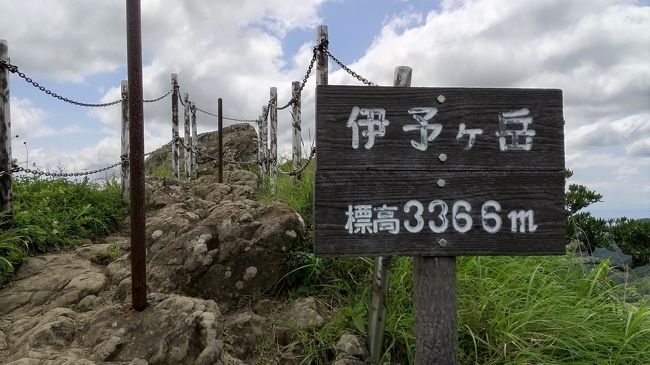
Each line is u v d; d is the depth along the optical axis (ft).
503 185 9.57
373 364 11.90
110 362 11.18
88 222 22.63
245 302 14.44
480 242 9.47
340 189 9.23
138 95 13.20
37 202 22.27
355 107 9.31
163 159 58.95
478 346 12.17
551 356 11.64
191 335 11.52
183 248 15.16
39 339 11.95
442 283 9.53
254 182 42.19
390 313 12.98
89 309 14.19
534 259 16.06
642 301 14.69
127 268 15.88
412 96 9.45
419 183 9.40
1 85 18.85
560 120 9.76
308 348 12.33
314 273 15.03
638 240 27.45
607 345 12.34
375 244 9.26
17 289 15.39
